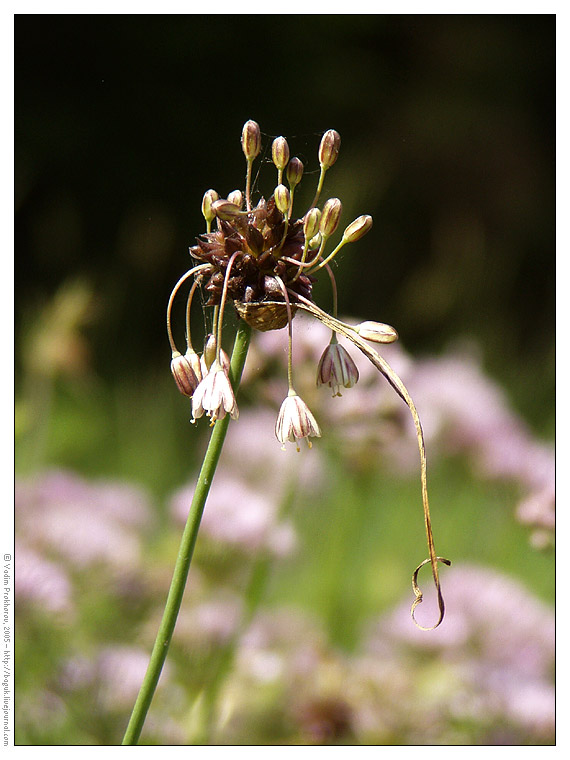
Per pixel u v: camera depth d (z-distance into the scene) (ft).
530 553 2.01
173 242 3.76
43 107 4.36
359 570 1.97
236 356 1.10
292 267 1.10
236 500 1.48
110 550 1.48
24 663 1.40
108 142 4.46
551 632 1.50
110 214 4.34
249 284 1.09
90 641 1.44
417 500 2.26
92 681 1.35
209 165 4.61
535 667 1.47
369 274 4.62
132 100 4.54
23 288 3.80
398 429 1.53
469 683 1.42
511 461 1.74
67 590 1.42
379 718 1.41
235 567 1.48
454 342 3.48
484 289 3.76
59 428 2.47
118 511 1.69
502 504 2.01
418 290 3.66
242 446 1.75
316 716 1.41
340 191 2.94
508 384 3.39
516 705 1.40
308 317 1.45
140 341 3.51
